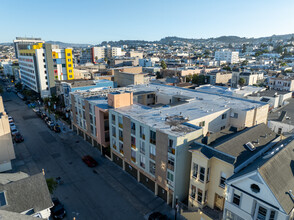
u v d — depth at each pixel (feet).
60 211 103.86
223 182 90.79
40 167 147.74
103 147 162.91
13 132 202.28
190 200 103.40
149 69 563.89
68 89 241.96
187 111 137.08
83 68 473.26
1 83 534.78
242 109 141.18
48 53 326.65
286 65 638.94
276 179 72.64
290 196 70.79
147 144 116.26
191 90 203.82
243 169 83.66
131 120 124.16
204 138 103.81
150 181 123.44
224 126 143.43
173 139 99.50
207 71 522.88
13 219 65.26
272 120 172.14
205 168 92.48
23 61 413.18
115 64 608.19
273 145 104.53
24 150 172.55
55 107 268.21
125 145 134.62
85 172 141.69
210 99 168.25
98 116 153.79
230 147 93.40
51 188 107.14
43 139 193.77
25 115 267.59
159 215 100.37
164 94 184.14
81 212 107.14
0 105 148.36
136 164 128.36
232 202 80.84
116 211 107.96
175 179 103.65
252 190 73.20
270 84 363.76
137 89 206.49
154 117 125.80
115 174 139.64
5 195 81.35
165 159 106.01
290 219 68.64
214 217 89.97
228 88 253.65
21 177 102.17
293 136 104.99
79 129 201.16
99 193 121.08
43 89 337.93
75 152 169.17
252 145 96.43
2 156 139.74
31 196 84.33
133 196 118.93
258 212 73.87
